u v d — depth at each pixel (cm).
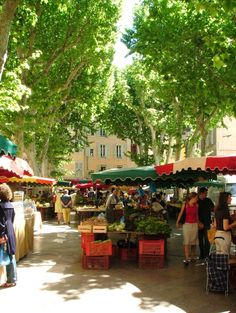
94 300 777
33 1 2120
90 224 1103
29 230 1330
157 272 1023
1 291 840
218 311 713
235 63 1576
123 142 6606
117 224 1155
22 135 2238
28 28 2042
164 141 4319
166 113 3741
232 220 937
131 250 1201
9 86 1525
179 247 1461
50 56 2334
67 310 716
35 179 2152
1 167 855
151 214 1312
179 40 1808
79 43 2373
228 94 1686
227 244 896
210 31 1748
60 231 1984
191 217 1121
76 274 998
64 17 2306
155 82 2750
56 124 3500
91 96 2928
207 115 2545
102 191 4078
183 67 1820
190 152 2991
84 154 6266
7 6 1149
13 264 873
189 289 855
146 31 1922
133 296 803
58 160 4266
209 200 1217
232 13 1210
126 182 1792
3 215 829
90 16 2325
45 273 1009
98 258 1060
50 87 2569
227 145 4050
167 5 1850
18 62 1936
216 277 824
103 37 2414
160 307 735
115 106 4466
